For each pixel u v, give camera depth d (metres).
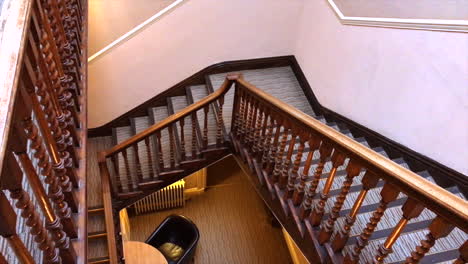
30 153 1.83
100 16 4.54
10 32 1.30
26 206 1.26
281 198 2.93
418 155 3.21
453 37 2.62
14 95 1.12
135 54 4.72
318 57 4.56
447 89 2.75
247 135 3.61
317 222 2.54
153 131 3.73
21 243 1.24
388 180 1.74
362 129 3.88
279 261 5.58
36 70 1.52
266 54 5.24
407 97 3.17
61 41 2.17
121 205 4.30
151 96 5.21
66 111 2.03
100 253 3.72
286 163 2.83
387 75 3.36
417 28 2.91
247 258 5.57
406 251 2.37
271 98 2.77
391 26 3.18
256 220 6.02
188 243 5.24
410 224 2.48
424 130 3.07
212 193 6.30
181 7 4.50
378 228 2.55
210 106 4.84
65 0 2.49
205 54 5.04
